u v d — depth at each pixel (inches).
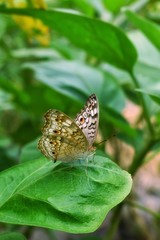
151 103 18.1
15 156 20.9
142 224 30.0
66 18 15.5
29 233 22.8
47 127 12.7
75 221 11.2
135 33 22.0
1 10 15.4
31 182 12.2
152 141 17.0
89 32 15.9
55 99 19.8
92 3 22.7
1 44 26.9
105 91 19.3
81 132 12.4
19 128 24.0
